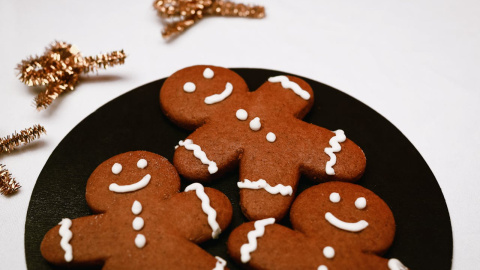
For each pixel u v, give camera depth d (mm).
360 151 330
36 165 341
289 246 294
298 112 344
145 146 342
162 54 395
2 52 386
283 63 394
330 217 301
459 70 392
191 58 394
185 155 325
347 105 359
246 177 317
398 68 392
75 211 318
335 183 317
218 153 324
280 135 330
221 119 336
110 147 341
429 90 382
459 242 318
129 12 417
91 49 393
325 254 291
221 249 305
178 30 393
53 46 369
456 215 328
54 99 358
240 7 411
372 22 417
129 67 387
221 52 398
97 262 295
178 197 310
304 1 428
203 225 302
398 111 371
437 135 361
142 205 306
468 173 345
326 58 397
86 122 350
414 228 314
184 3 395
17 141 336
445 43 405
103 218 303
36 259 302
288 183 315
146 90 366
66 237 297
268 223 302
